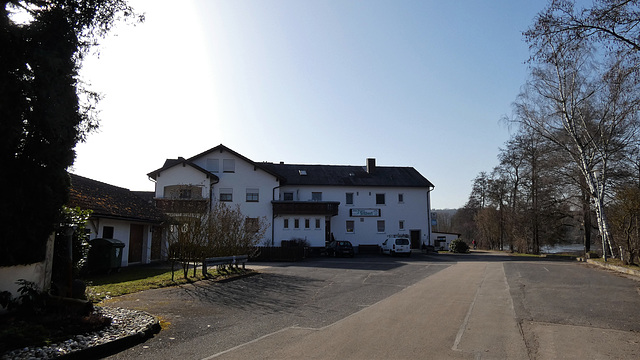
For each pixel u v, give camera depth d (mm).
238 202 38719
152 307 10383
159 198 33219
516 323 8648
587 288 13953
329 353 6367
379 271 20859
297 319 9070
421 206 45844
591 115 26953
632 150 28500
